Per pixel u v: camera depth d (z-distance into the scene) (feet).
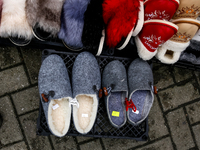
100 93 3.08
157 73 4.06
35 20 2.53
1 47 3.58
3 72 3.60
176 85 4.10
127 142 3.92
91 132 3.44
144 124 3.57
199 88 4.14
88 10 2.47
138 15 2.72
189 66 3.85
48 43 3.17
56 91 2.93
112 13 2.50
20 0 2.50
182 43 2.99
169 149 4.03
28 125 3.67
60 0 2.54
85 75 3.12
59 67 3.14
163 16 2.83
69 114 2.85
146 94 3.36
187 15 2.85
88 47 2.82
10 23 2.49
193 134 4.10
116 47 3.13
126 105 3.01
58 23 2.61
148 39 2.87
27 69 3.66
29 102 3.68
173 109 4.07
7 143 3.63
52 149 3.72
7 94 3.62
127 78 3.55
